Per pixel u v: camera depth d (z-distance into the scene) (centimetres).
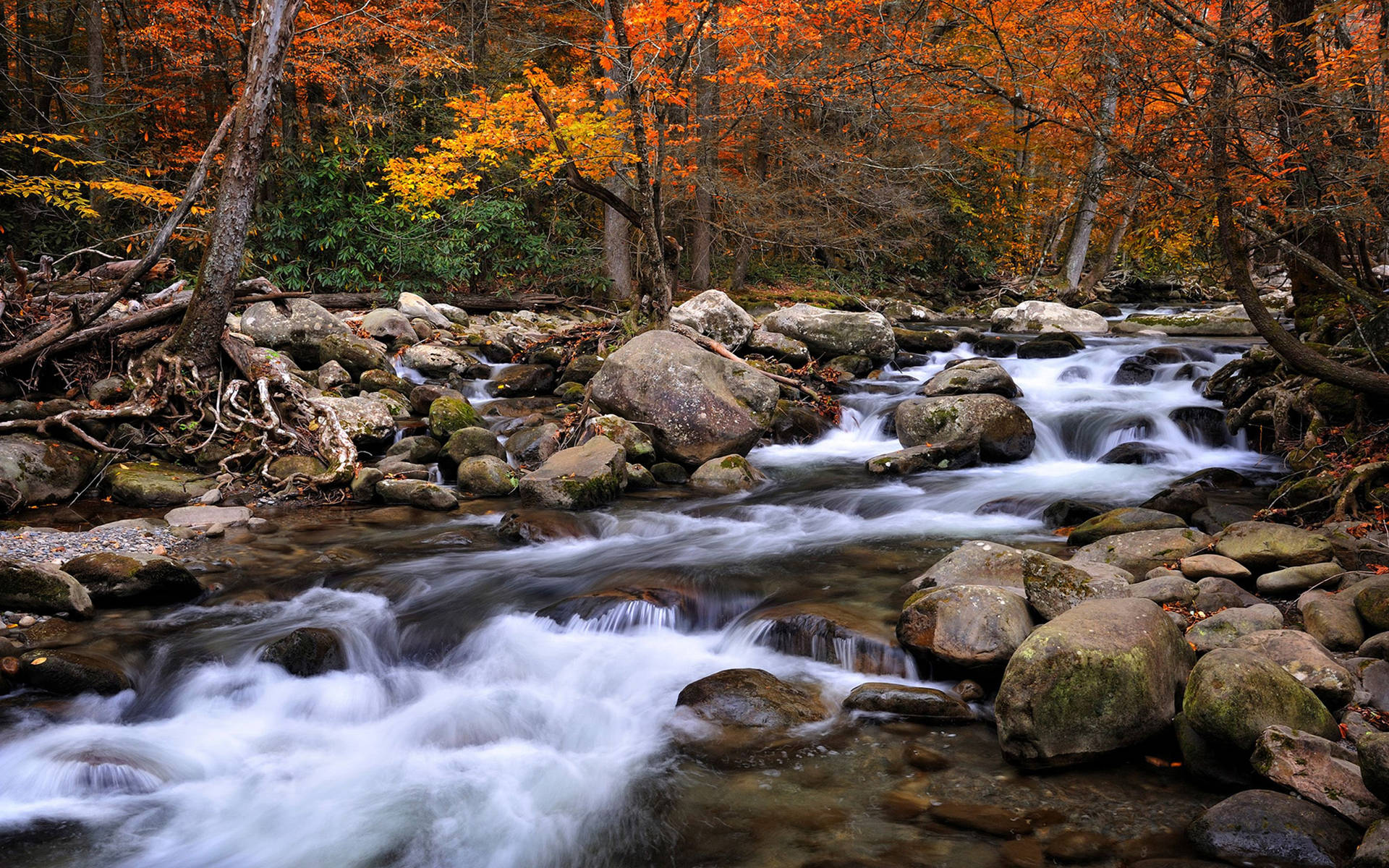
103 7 1900
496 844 369
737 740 436
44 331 967
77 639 535
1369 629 457
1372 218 616
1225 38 604
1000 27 779
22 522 756
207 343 955
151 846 373
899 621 505
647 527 776
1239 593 498
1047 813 367
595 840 367
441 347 1321
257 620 576
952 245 2427
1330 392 762
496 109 1147
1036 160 1867
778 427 1089
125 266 1159
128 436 896
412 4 1689
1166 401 1110
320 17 1606
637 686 500
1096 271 2322
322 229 1733
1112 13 638
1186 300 2517
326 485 868
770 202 1745
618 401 980
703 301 1353
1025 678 402
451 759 440
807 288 2100
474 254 1811
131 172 1605
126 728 468
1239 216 659
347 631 547
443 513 822
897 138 1805
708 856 350
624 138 1174
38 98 1809
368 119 1670
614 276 1820
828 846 350
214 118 1931
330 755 446
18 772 418
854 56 1229
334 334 1212
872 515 807
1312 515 653
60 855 366
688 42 1101
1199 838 339
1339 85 577
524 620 579
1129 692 396
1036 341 1450
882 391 1249
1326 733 378
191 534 738
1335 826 329
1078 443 1022
